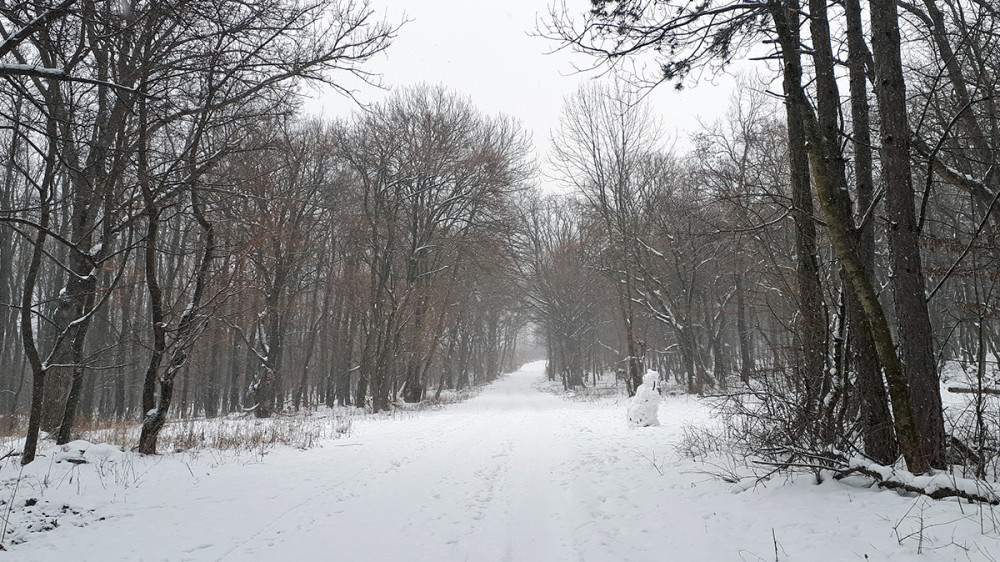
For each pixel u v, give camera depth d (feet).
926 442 18.12
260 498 23.13
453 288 115.24
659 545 16.29
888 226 20.02
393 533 18.38
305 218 81.35
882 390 20.48
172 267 81.30
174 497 23.13
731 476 22.76
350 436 46.85
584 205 103.09
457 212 105.40
